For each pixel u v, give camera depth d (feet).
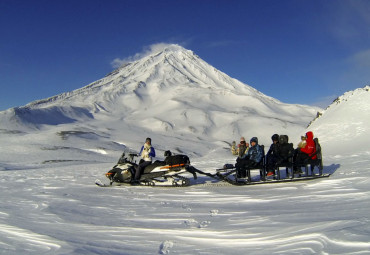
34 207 22.20
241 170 30.76
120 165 33.24
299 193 21.83
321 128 91.45
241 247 11.94
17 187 35.76
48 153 234.58
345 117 91.09
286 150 27.96
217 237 13.30
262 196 22.13
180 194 26.00
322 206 16.93
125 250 12.35
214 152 129.80
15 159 210.38
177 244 12.89
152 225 16.14
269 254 10.87
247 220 15.51
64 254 11.79
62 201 24.58
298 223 13.79
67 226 16.42
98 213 19.72
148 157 32.32
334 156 52.80
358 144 70.33
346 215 14.17
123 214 19.20
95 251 12.19
